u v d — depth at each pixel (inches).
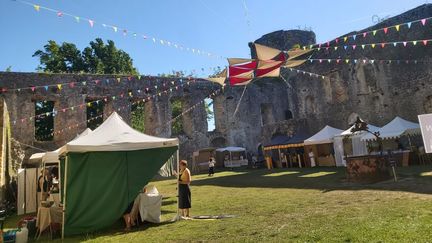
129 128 339.0
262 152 1160.2
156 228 266.5
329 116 924.6
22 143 842.8
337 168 686.5
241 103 1220.5
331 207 275.4
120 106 995.3
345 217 231.9
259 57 527.5
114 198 286.7
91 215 279.1
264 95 1270.9
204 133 1138.0
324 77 935.7
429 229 182.1
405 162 598.2
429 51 721.6
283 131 1029.2
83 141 295.6
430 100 724.7
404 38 766.5
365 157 412.2
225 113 1190.3
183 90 1119.6
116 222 311.3
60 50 1392.7
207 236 220.8
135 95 1026.1
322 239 185.0
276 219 249.9
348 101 880.9
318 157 832.3
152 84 1058.1
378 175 402.9
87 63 1417.3
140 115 1553.9
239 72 604.7
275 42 1320.1
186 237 224.2
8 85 856.3
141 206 284.4
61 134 906.1
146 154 308.3
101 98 979.9
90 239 247.1
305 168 778.2
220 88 1181.7
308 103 997.8
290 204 308.5
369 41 832.3
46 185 432.8
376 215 227.9
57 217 275.4
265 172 754.2
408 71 758.5
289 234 202.2
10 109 848.9
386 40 798.5
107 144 289.3
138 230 266.8
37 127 1239.5
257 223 242.8
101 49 1456.7
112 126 330.3
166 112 1071.0
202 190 500.7
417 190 316.5
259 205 320.2
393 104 784.3
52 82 913.5
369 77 838.5
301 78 1007.0
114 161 294.2
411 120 749.9
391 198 289.1
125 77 1017.5
